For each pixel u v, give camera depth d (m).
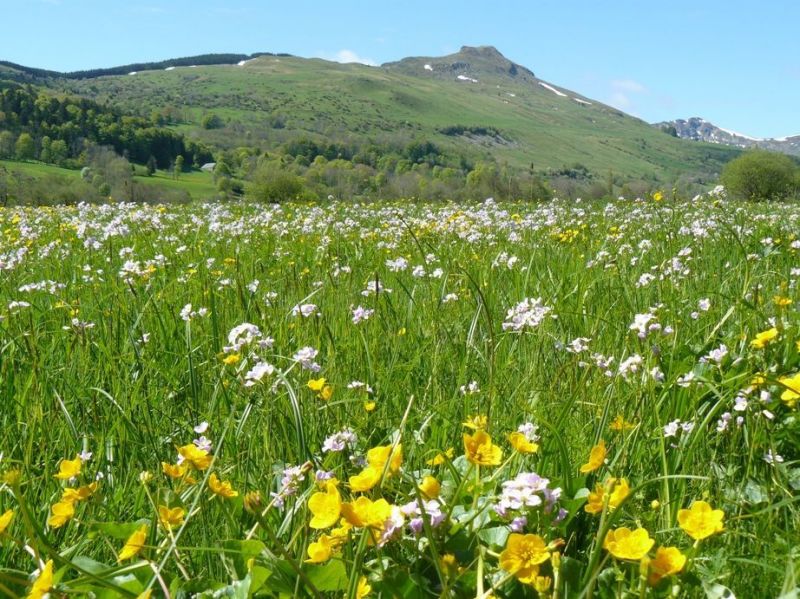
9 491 2.77
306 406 3.53
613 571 2.12
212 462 2.47
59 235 11.30
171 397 3.98
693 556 2.04
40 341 4.82
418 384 4.10
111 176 85.75
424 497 2.16
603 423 3.22
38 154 118.25
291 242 10.46
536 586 1.74
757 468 3.12
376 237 10.94
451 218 11.66
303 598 2.10
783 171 30.50
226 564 2.27
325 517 1.83
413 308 5.23
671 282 5.84
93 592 2.09
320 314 4.73
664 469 2.74
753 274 6.05
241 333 3.82
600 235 10.37
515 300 5.60
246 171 130.25
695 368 3.90
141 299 5.59
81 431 3.53
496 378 3.96
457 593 2.06
